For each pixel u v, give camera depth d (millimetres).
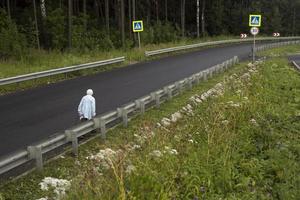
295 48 58344
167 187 7980
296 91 21266
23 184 8383
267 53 45688
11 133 11992
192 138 11586
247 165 10062
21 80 20219
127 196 7328
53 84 21562
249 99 17172
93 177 8164
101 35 46000
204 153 10062
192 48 49906
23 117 14016
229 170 9273
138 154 9578
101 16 61781
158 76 24781
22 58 27109
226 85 20328
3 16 38375
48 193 7828
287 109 17062
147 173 8031
